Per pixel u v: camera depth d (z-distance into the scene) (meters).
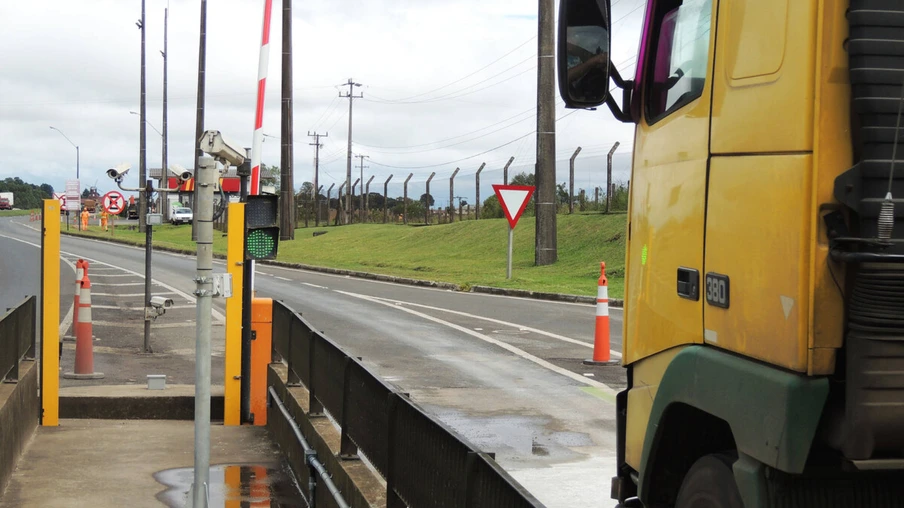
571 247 31.75
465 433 8.74
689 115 3.73
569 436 8.64
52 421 9.06
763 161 3.12
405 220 53.97
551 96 29.41
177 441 8.66
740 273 3.25
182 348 14.30
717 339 3.41
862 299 2.84
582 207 39.81
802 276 2.89
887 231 2.78
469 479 3.53
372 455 5.37
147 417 9.61
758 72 3.20
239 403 9.44
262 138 10.09
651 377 4.05
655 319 3.99
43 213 8.96
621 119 4.40
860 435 2.86
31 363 8.96
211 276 6.07
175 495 7.02
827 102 2.90
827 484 3.17
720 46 3.49
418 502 4.35
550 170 29.83
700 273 3.56
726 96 3.41
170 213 92.25
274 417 8.95
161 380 10.08
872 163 2.85
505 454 7.98
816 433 2.98
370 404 5.44
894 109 2.86
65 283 27.23
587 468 7.55
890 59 2.87
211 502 6.97
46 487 7.11
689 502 3.69
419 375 11.87
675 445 3.89
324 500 6.34
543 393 10.71
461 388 11.00
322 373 7.08
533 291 22.83
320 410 7.48
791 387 2.92
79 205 72.75
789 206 2.96
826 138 2.89
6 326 7.54
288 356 8.76
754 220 3.16
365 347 14.26
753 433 3.11
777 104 3.06
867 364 2.84
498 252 35.34
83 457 8.00
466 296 23.11
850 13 2.89
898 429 2.86
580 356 13.35
